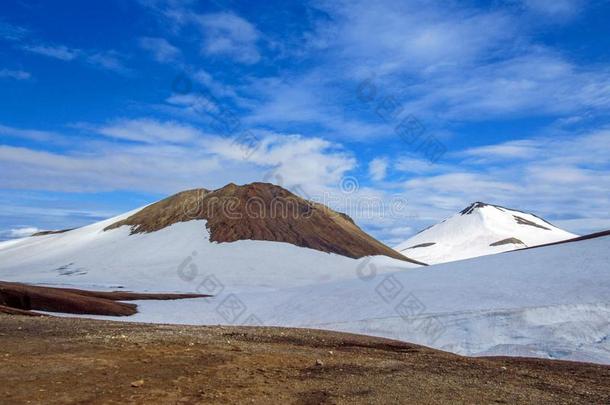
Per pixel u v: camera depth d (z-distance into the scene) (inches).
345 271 4397.1
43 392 351.9
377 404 387.9
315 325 1321.4
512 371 608.1
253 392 397.4
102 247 4945.9
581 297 1171.9
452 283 1515.7
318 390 420.2
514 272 1514.5
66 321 860.6
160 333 738.2
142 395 364.2
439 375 529.0
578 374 630.5
